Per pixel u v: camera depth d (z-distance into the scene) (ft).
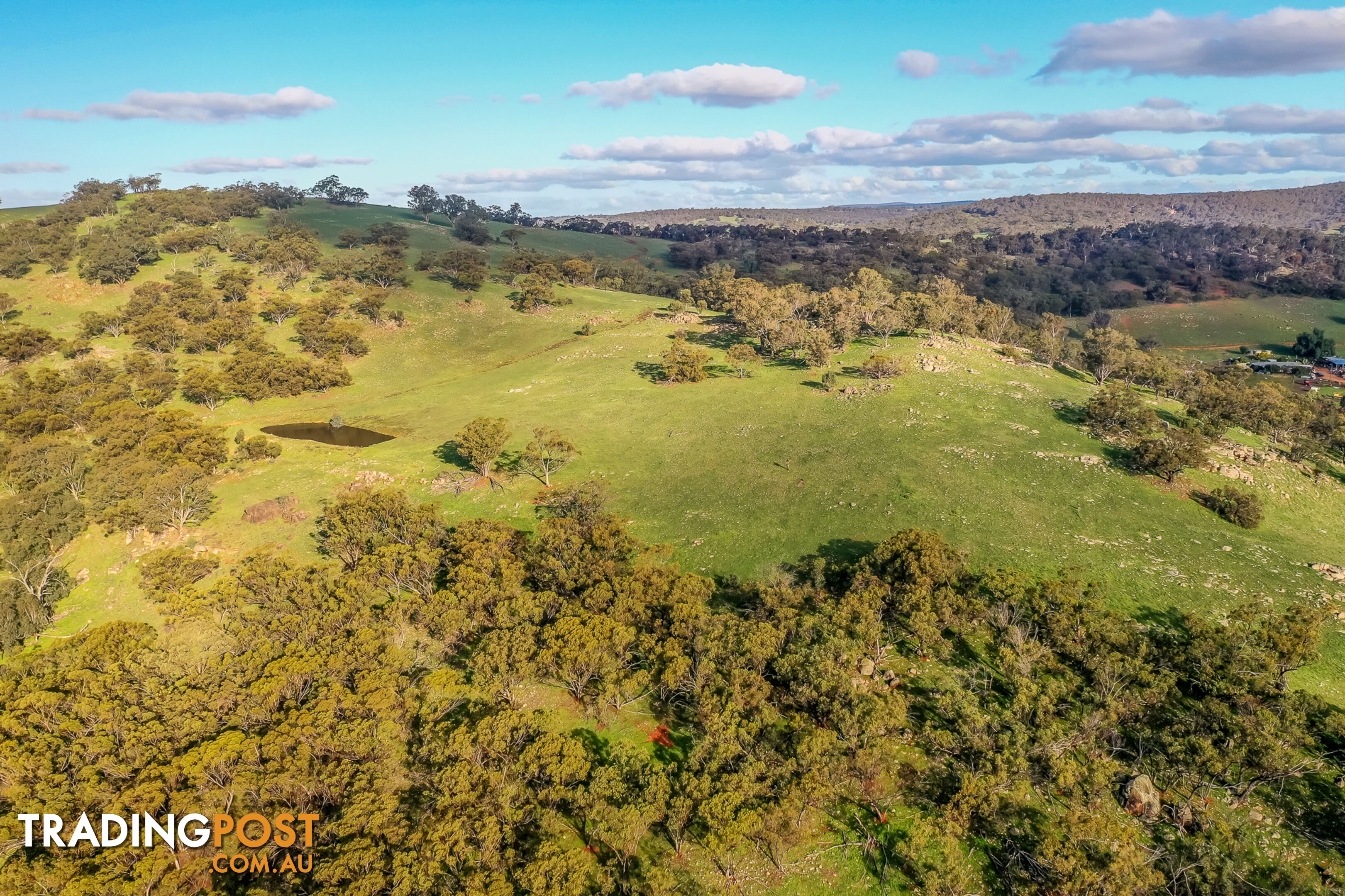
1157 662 135.33
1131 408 252.42
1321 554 183.32
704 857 109.91
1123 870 93.50
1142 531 190.39
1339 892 96.53
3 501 220.23
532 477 248.52
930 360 331.16
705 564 192.75
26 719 126.93
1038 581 166.91
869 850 109.60
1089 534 189.67
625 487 241.35
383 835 103.86
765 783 109.81
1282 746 112.47
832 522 205.57
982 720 121.39
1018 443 247.09
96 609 196.44
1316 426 279.69
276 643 146.92
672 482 241.14
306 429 322.75
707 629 140.26
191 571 196.13
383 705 123.95
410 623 159.74
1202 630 133.59
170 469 226.79
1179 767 114.42
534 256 608.60
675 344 375.25
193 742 120.47
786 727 126.93
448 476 251.60
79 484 247.09
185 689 130.72
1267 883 98.17
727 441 269.03
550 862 97.86
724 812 101.91
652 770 113.60
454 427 307.37
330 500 239.91
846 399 298.35
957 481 221.25
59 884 95.55
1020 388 304.71
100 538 222.28
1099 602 150.82
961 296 432.66
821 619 143.43
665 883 99.14
